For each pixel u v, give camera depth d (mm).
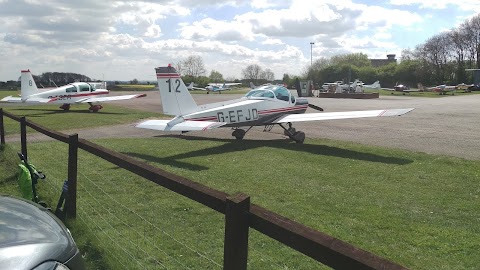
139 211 5543
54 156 9844
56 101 26734
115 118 21562
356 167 8594
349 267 1510
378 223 5148
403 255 4176
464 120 18641
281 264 3949
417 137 13180
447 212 5590
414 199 6227
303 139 12367
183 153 10594
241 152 10727
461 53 88438
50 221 2959
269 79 111875
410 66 95688
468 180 7359
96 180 7273
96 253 3844
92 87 28703
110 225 4902
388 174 7902
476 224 5109
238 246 2045
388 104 32250
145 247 4250
